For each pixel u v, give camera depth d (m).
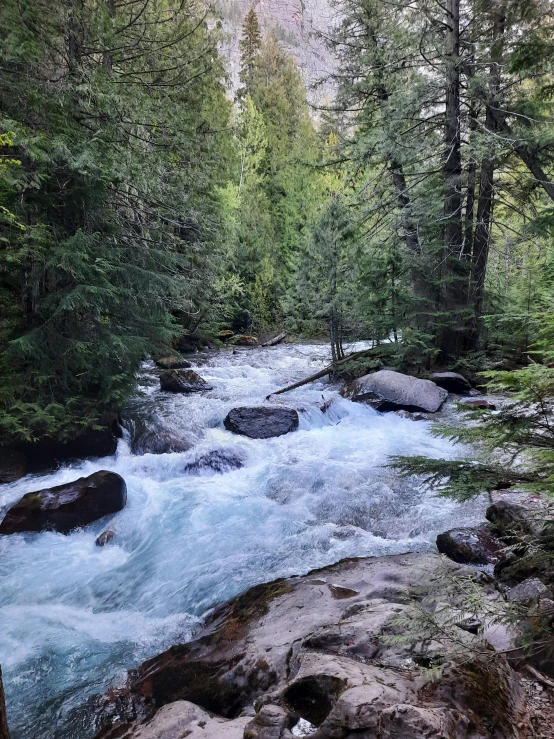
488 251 14.20
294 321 15.80
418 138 13.67
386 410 11.26
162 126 10.85
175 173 11.39
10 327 8.08
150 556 5.54
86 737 2.91
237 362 17.78
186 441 8.95
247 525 6.18
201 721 2.28
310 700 1.98
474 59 12.84
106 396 8.67
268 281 27.69
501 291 15.95
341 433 9.80
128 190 10.80
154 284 9.13
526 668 2.44
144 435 9.05
